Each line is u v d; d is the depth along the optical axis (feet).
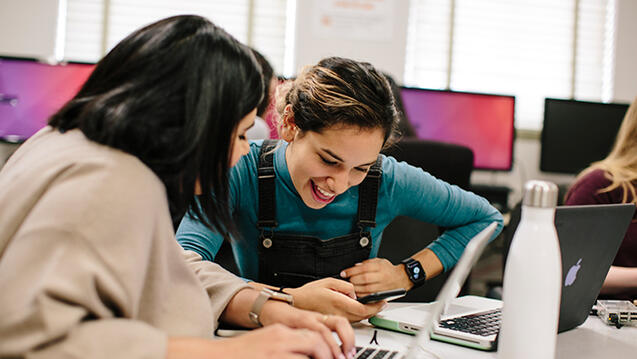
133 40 2.33
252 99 2.43
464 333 3.11
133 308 2.06
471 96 9.80
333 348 2.61
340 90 3.26
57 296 1.79
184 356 2.03
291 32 11.71
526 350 2.37
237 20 11.57
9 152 9.99
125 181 2.03
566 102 10.14
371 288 3.81
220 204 2.56
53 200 1.90
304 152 3.48
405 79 11.85
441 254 4.23
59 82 9.32
